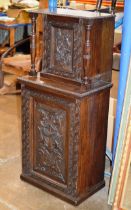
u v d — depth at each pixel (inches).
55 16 84.3
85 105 84.0
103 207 91.1
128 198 83.4
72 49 84.1
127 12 84.2
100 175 97.1
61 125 87.9
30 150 97.3
